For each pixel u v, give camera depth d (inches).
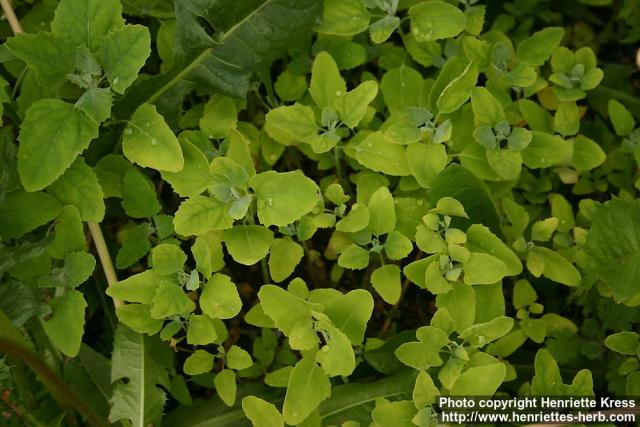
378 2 38.1
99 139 37.4
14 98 38.5
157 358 36.8
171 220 36.8
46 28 38.9
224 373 36.5
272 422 35.3
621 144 39.0
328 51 38.8
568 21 41.9
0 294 35.7
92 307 38.1
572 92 38.6
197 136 37.9
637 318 37.2
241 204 36.1
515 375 36.8
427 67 40.1
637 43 41.7
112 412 36.3
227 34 37.2
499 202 38.2
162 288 35.7
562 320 37.6
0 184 36.0
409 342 35.7
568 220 38.2
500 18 40.6
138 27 35.9
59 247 36.1
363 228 36.7
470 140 38.1
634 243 36.4
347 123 37.3
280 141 38.3
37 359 34.4
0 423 36.4
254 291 39.5
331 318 35.6
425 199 37.7
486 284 36.6
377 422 35.4
